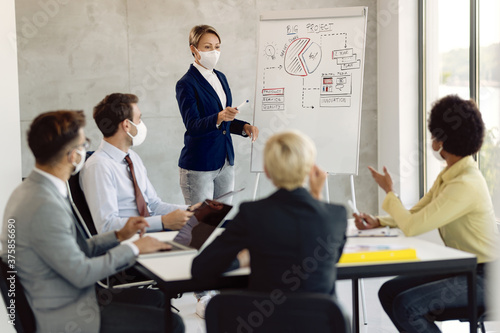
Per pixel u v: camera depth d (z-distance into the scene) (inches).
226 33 200.2
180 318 85.8
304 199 70.7
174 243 92.9
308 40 162.1
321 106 160.4
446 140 96.7
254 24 201.5
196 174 162.2
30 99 190.4
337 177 212.4
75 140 78.4
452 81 176.1
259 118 164.7
